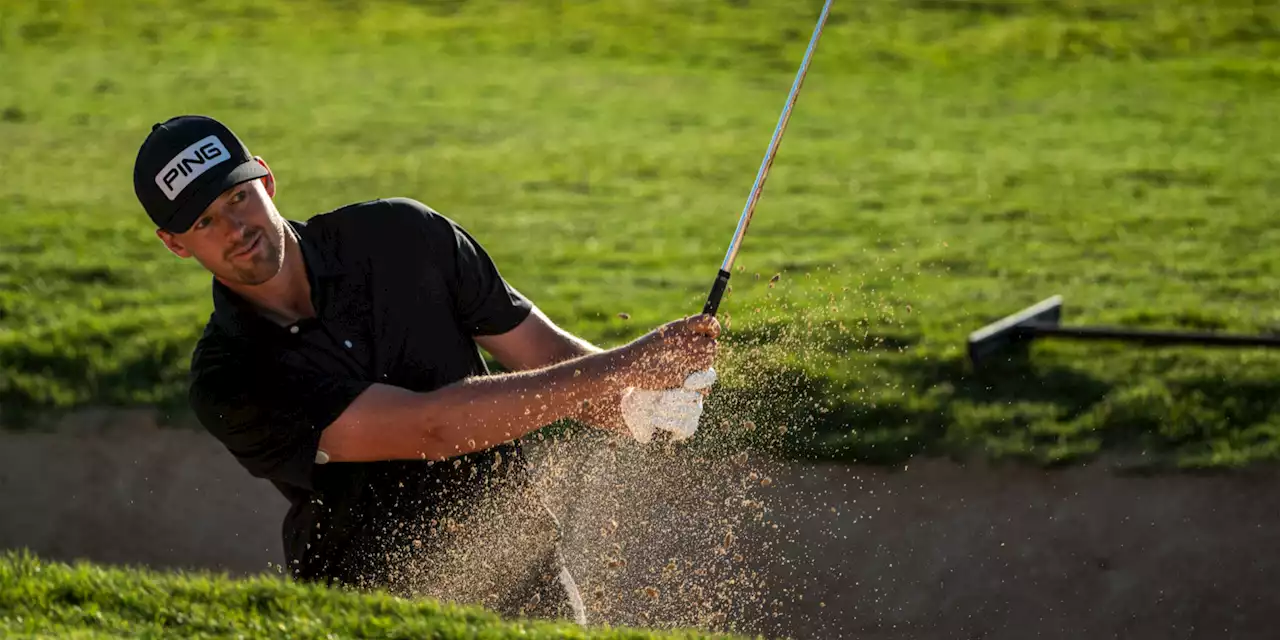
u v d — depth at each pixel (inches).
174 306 1118.4
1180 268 1240.8
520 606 485.7
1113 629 697.6
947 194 1549.0
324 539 464.4
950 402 900.0
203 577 493.4
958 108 2043.6
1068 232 1376.7
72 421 920.3
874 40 2466.8
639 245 1344.7
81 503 831.1
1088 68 2274.9
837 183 1615.4
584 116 2016.5
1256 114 1951.3
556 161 1743.4
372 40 2554.1
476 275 465.4
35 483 848.9
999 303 1121.4
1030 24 2524.6
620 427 484.7
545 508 486.3
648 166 1715.1
